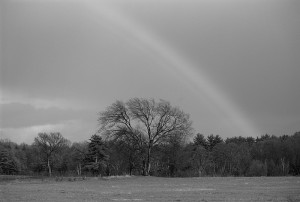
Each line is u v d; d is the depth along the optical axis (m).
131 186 44.41
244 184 45.03
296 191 33.56
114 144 73.00
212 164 97.38
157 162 80.62
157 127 73.06
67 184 48.06
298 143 112.62
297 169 108.75
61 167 136.00
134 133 71.81
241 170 94.31
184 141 74.38
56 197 29.02
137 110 72.12
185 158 83.50
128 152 74.00
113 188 40.91
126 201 26.05
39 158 139.00
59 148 131.50
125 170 87.38
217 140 140.50
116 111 72.12
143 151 73.25
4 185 45.81
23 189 38.22
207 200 26.31
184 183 49.41
